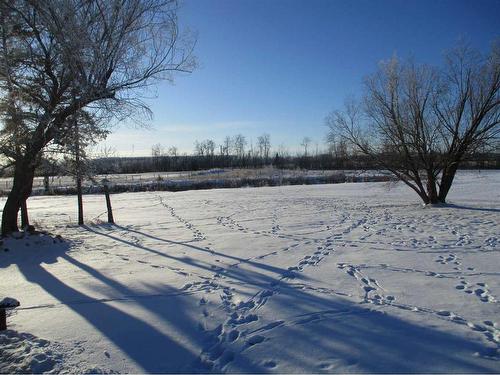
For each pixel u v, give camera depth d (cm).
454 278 816
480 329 571
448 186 2039
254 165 10181
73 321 648
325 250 1112
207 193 3544
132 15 1273
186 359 516
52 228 1714
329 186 4041
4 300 590
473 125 1870
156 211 2312
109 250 1236
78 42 1168
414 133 1927
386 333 564
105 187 1858
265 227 1569
